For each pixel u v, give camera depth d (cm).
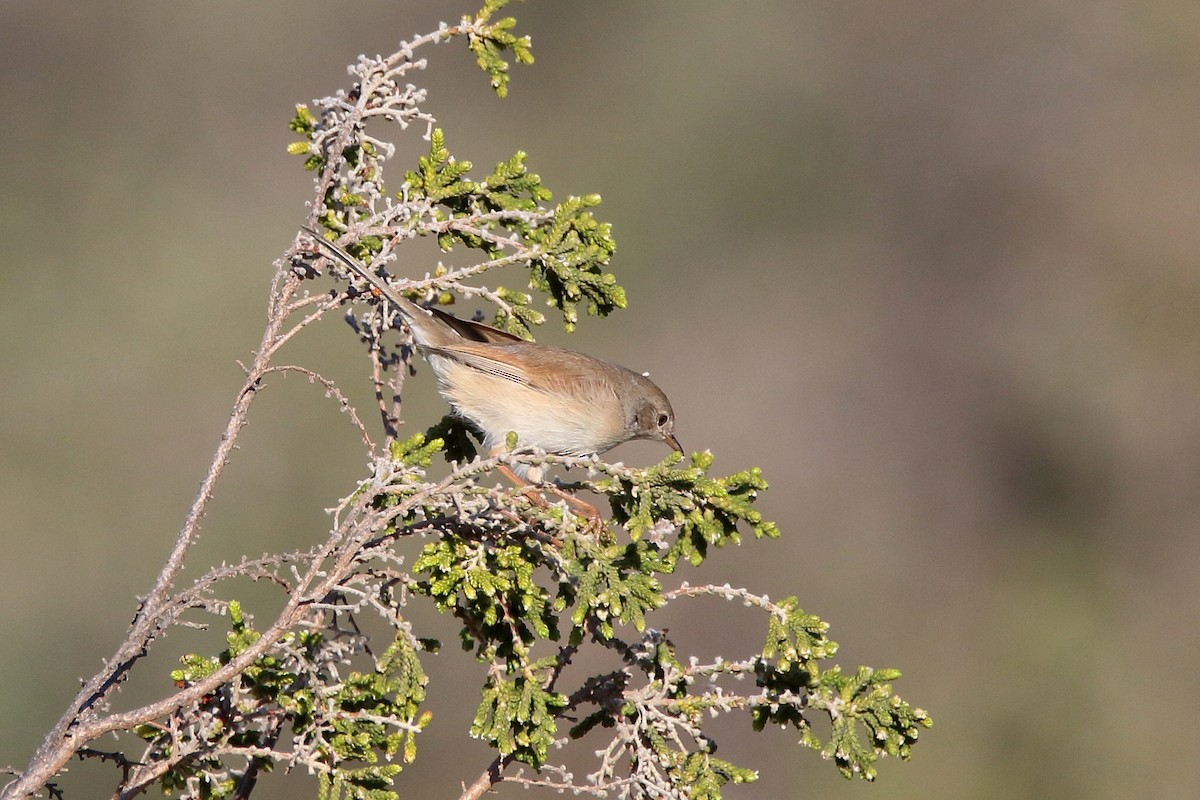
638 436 746
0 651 1603
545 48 2316
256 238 2052
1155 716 1677
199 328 1933
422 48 2241
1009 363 2158
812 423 2098
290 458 1755
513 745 498
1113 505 2033
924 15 2372
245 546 1709
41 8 2123
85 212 2045
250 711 498
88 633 1658
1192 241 2194
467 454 693
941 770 1620
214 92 2155
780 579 1912
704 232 2256
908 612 1872
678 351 2155
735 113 2316
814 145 2327
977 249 2269
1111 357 2144
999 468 2069
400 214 590
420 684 503
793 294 2212
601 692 513
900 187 2309
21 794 441
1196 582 1892
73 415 1841
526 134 2269
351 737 501
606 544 580
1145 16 2342
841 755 503
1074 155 2309
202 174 2094
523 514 508
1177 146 2294
